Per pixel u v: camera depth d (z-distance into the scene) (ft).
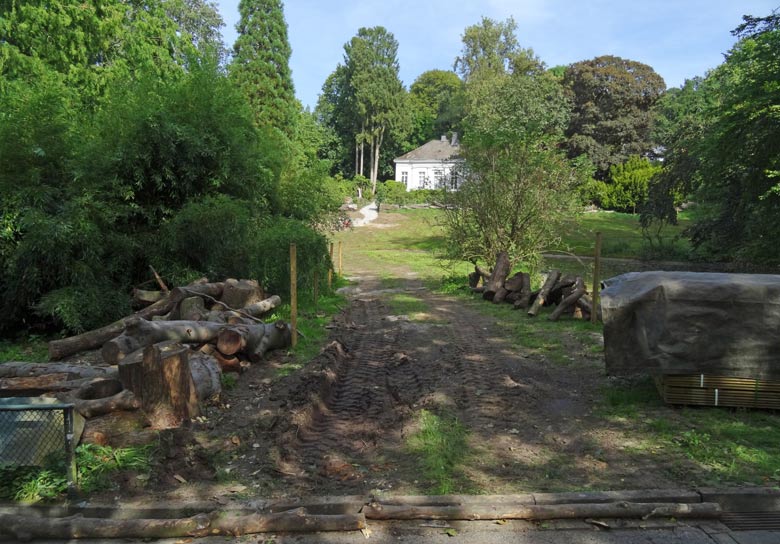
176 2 84.99
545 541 11.99
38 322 32.89
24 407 13.26
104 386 18.16
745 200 58.44
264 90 130.00
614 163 187.62
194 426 17.74
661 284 19.65
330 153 222.69
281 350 28.81
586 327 35.40
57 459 14.32
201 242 35.96
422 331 35.78
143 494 13.89
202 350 24.08
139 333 22.70
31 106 32.78
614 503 13.00
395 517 12.75
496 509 12.78
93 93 56.54
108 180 33.83
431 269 84.17
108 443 15.94
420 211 179.63
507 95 124.47
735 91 53.06
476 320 39.65
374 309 46.06
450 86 287.48
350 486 14.37
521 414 19.77
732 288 19.13
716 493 13.42
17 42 58.23
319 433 18.38
